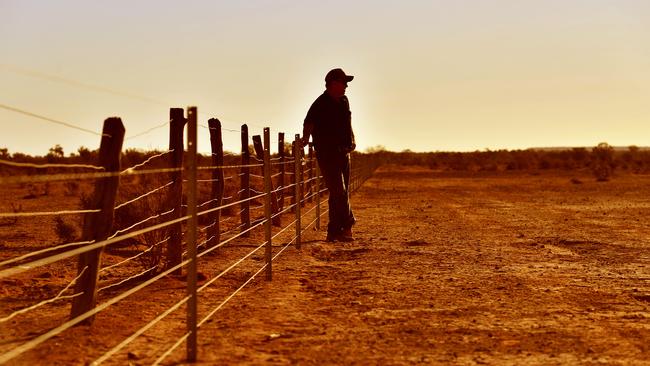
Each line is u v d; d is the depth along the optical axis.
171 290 9.63
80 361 6.28
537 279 10.97
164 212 10.97
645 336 7.43
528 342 7.18
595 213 24.19
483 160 116.38
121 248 13.91
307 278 10.98
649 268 12.15
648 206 27.41
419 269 11.95
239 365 6.29
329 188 15.41
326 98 14.87
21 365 6.11
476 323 8.00
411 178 62.44
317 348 6.91
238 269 11.66
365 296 9.56
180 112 10.56
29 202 29.75
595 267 12.25
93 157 37.81
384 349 6.89
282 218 21.03
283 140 19.98
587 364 6.40
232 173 32.53
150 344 6.93
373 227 19.22
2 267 11.61
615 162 92.56
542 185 47.56
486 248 14.81
